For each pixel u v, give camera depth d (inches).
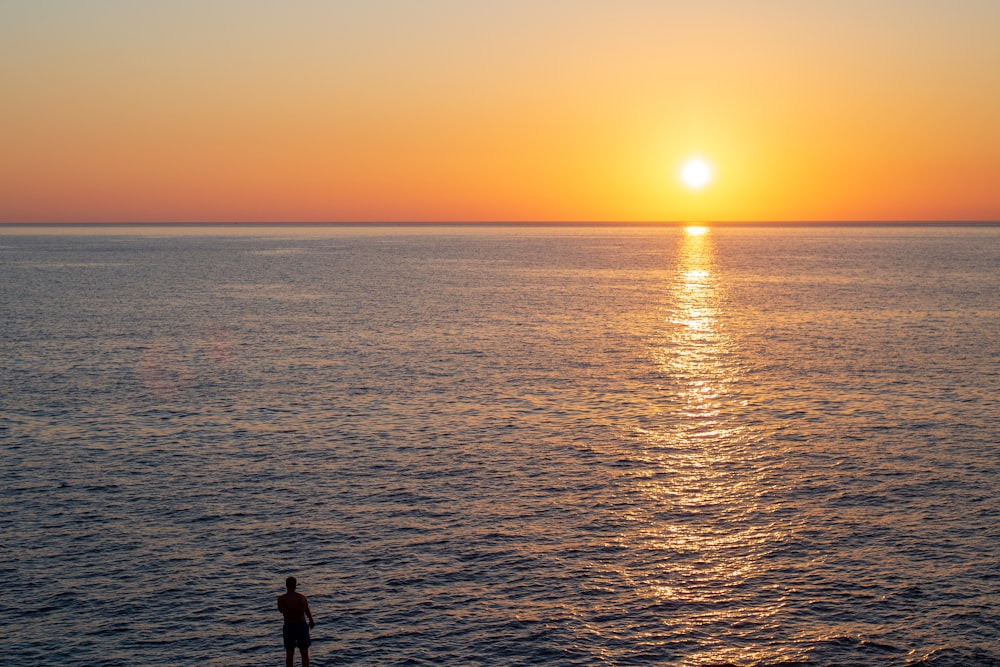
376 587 989.2
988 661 831.7
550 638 877.8
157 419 1769.2
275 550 1093.1
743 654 849.5
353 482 1362.0
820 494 1293.1
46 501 1272.1
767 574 1018.7
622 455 1505.9
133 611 933.2
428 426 1711.4
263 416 1795.0
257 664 832.3
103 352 2588.6
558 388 2074.3
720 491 1312.7
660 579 1007.6
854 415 1782.7
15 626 901.2
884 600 949.8
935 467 1418.6
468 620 914.1
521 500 1277.1
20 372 2260.1
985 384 2085.4
